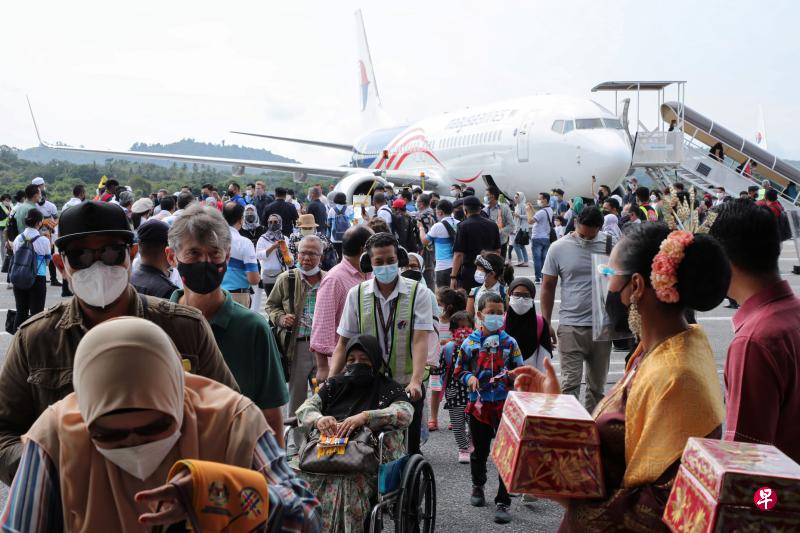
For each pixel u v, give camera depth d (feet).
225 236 10.79
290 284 20.10
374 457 13.39
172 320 9.05
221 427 6.55
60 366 8.51
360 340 14.42
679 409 6.98
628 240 7.89
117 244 8.50
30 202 50.01
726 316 43.75
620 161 81.51
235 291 24.66
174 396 6.10
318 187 60.39
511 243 70.13
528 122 87.15
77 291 8.46
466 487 18.90
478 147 95.20
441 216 41.68
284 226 57.06
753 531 5.72
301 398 20.18
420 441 17.42
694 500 6.12
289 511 6.28
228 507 5.84
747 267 8.80
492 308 17.35
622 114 104.68
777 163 115.85
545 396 7.96
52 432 6.38
